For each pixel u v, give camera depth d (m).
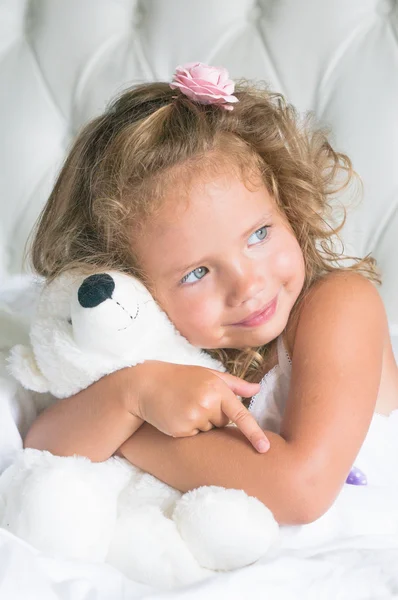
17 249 1.47
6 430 0.94
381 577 0.74
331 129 1.33
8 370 0.99
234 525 0.77
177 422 0.85
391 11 1.33
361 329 0.91
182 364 0.90
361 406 0.86
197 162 0.90
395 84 1.31
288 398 0.90
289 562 0.74
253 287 0.89
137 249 0.91
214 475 0.84
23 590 0.68
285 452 0.83
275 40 1.36
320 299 0.94
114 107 1.05
